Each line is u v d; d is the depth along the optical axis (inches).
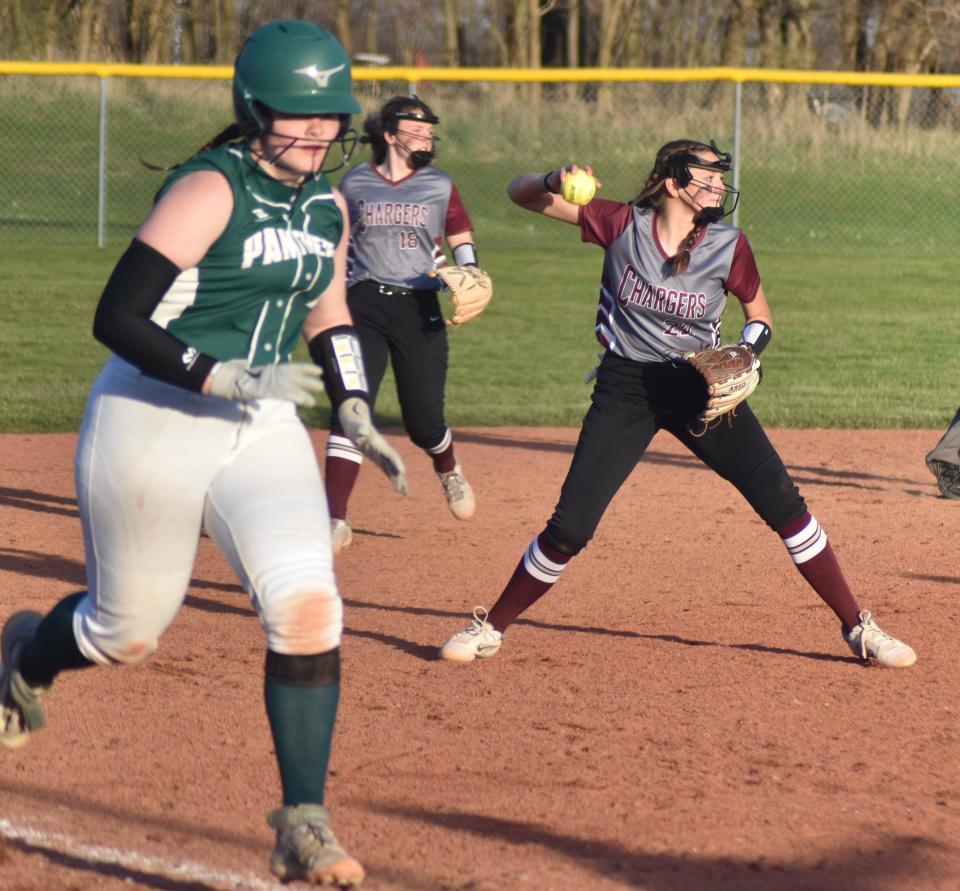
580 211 592.4
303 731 381.7
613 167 3275.1
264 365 399.9
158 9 4175.7
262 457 396.2
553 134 3449.8
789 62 4293.8
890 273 2443.4
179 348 371.2
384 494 1033.5
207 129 3467.0
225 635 672.4
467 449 1200.8
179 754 517.7
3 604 711.1
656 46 4982.8
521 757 519.2
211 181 377.4
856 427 1312.7
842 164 3361.2
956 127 3410.4
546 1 4682.6
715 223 579.8
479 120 3479.3
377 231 829.2
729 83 3599.9
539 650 657.6
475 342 1790.1
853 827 462.0
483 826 457.4
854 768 513.3
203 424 391.2
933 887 420.5
